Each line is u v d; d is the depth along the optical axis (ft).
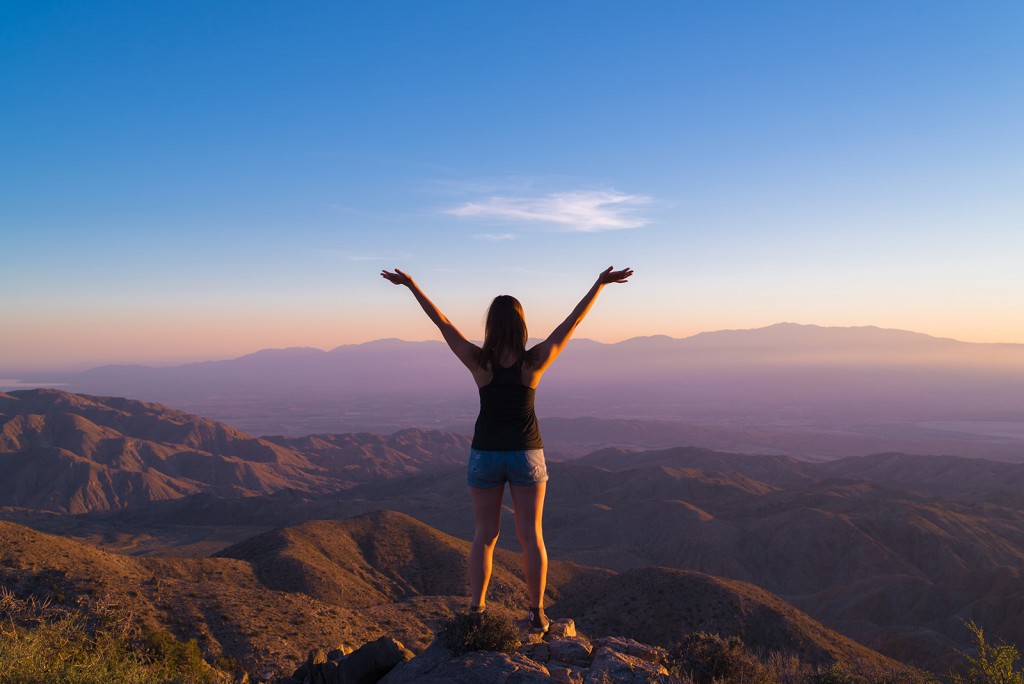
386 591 383.65
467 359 17.51
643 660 19.02
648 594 285.02
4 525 231.09
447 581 405.39
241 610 138.10
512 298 17.58
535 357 17.17
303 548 392.47
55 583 115.03
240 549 411.34
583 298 17.88
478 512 17.78
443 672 16.25
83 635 21.97
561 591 383.65
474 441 17.62
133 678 20.54
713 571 645.10
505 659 16.62
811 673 25.52
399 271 18.31
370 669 19.44
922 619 411.13
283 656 116.16
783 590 604.08
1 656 18.86
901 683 22.90
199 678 25.73
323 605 161.89
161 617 120.47
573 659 18.20
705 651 21.48
